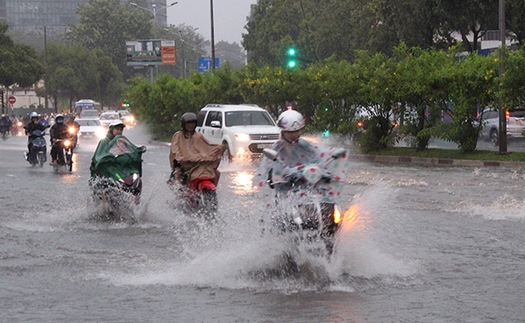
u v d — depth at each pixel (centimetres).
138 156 1303
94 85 11550
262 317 652
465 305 688
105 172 1284
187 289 760
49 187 1817
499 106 2597
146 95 5125
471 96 2683
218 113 2612
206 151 1266
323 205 795
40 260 922
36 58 8131
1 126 5081
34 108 11656
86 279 812
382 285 770
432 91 2778
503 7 2577
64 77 10888
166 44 8794
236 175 2086
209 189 1242
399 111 2952
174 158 1267
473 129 2691
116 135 1312
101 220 1270
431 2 4306
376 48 4881
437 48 4734
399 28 4547
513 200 1468
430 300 708
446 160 2598
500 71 2555
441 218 1234
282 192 812
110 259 927
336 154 801
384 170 2253
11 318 657
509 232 1102
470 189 1673
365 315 655
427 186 1738
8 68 7538
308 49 6372
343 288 757
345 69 3197
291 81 3544
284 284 775
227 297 725
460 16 4216
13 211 1385
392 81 2891
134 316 661
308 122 3522
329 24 5831
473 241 1028
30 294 746
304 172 791
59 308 691
